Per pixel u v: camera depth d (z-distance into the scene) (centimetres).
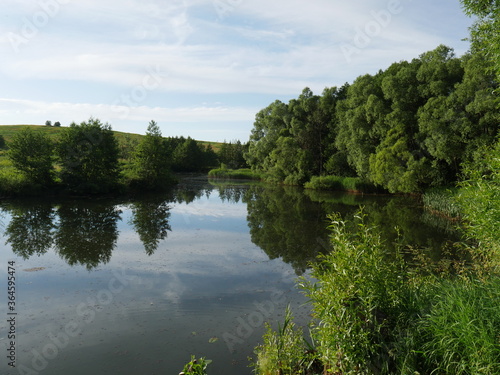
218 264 1212
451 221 1942
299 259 1270
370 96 3222
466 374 398
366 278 500
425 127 2602
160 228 1823
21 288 980
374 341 465
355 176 4206
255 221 2044
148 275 1095
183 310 837
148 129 3788
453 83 2711
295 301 886
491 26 748
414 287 602
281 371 520
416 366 433
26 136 2936
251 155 5959
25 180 2898
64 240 1530
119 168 3369
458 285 550
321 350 499
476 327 397
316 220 2073
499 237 564
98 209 2425
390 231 1692
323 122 4759
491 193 571
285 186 4591
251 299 902
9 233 1650
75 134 3081
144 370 592
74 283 1022
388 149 2847
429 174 2716
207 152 7900
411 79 2981
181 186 4450
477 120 2380
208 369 589
